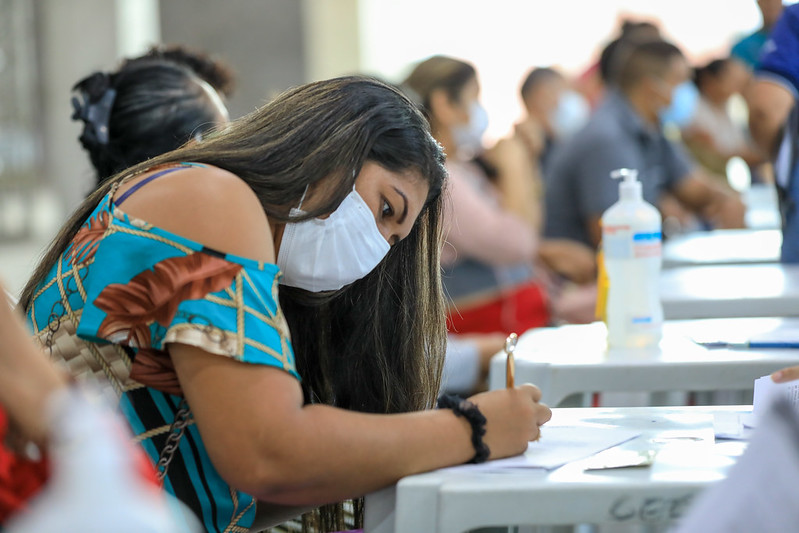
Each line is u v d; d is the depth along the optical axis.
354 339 4.38
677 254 9.63
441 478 3.09
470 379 7.73
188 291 3.29
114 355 3.46
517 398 3.47
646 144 11.29
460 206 8.47
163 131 5.32
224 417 3.19
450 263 8.53
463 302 8.54
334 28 22.58
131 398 3.46
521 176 10.40
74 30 19.72
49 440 2.23
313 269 3.78
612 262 5.11
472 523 2.96
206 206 3.40
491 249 8.48
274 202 3.59
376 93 3.84
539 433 3.48
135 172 3.75
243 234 3.39
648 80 11.00
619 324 5.07
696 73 15.38
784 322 5.91
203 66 5.99
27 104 19.83
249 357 3.22
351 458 3.18
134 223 3.43
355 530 4.23
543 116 13.99
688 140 15.37
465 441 3.29
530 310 8.79
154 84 5.40
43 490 2.27
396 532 3.02
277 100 3.83
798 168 7.45
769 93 8.31
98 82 5.41
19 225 19.80
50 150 20.03
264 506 4.10
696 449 3.34
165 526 1.69
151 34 20.38
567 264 10.82
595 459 3.23
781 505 2.17
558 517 2.94
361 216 3.74
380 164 3.76
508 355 3.64
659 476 2.99
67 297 3.54
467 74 8.88
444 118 8.85
